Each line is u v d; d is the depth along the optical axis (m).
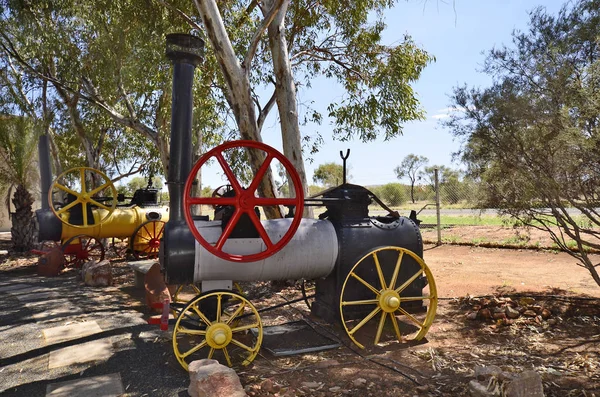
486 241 9.84
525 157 4.09
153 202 10.71
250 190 3.82
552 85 3.94
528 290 5.66
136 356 3.97
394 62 10.20
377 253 4.38
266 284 7.14
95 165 13.85
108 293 6.88
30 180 13.57
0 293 6.95
